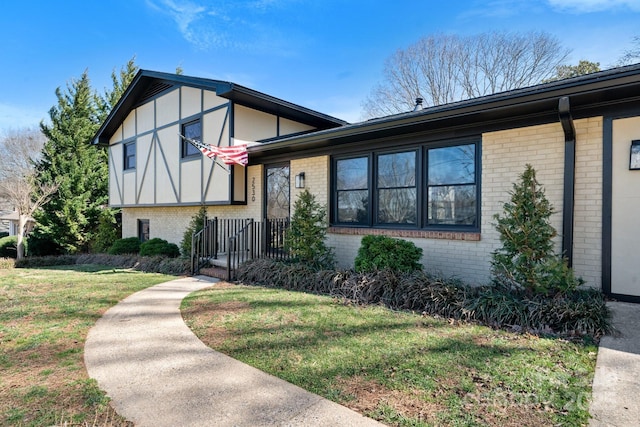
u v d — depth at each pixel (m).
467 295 4.68
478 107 5.07
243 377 2.98
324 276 6.11
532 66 19.06
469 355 3.28
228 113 9.56
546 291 4.35
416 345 3.55
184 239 10.46
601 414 2.31
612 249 4.75
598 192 4.84
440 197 6.42
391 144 6.91
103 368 3.21
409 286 5.04
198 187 10.50
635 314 4.14
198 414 2.43
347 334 3.92
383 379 2.87
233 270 7.61
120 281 7.63
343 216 7.89
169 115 11.58
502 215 5.58
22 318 4.82
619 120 4.70
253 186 9.79
